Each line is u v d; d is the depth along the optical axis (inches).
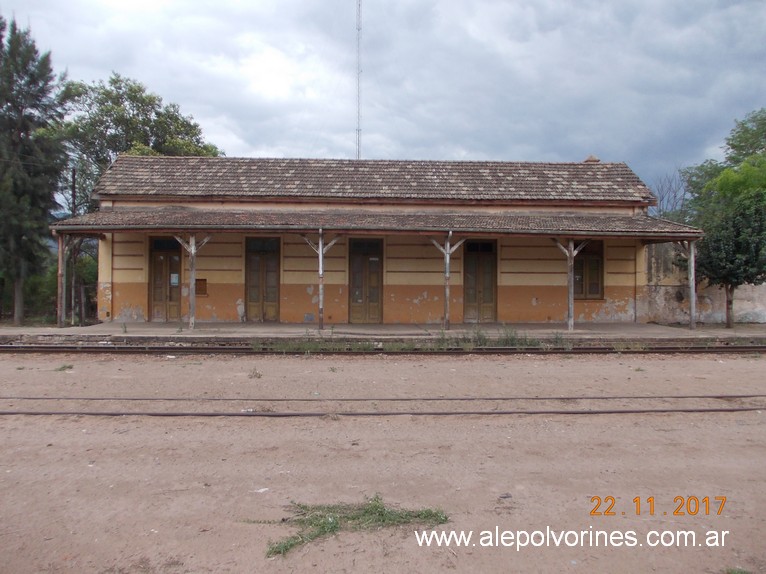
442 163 789.9
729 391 331.6
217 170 738.8
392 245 713.0
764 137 1202.0
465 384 352.5
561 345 527.8
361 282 714.2
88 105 1197.1
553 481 183.0
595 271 735.7
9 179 861.8
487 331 612.1
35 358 453.7
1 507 160.7
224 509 159.8
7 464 196.5
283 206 695.7
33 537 142.9
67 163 959.0
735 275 658.8
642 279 733.9
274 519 153.4
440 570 128.3
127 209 683.4
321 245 593.9
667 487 178.4
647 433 239.8
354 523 151.1
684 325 723.4
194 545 138.8
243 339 537.3
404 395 318.7
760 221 649.0
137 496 168.9
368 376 380.2
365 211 700.0
